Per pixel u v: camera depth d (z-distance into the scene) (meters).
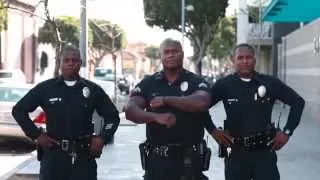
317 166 12.27
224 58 82.44
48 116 6.05
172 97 5.34
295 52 27.86
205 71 92.81
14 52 44.69
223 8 50.75
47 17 23.22
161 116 5.24
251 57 6.29
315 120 21.98
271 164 6.31
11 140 14.86
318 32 21.50
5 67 42.75
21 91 15.28
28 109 6.07
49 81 6.13
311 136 17.53
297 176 11.16
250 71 6.30
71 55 6.07
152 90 5.60
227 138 6.34
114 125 6.22
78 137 6.03
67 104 6.02
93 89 6.14
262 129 6.27
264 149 6.30
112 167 12.22
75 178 6.04
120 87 45.62
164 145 5.52
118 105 24.64
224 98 6.36
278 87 6.32
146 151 5.62
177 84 5.56
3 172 11.79
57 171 6.02
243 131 6.28
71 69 6.07
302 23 33.66
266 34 39.81
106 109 6.23
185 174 5.48
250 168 6.33
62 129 6.02
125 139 17.22
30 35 47.94
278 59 35.47
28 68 47.72
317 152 14.24
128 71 120.62
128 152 14.45
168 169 5.52
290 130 6.32
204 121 5.61
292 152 14.23
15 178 11.02
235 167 6.34
